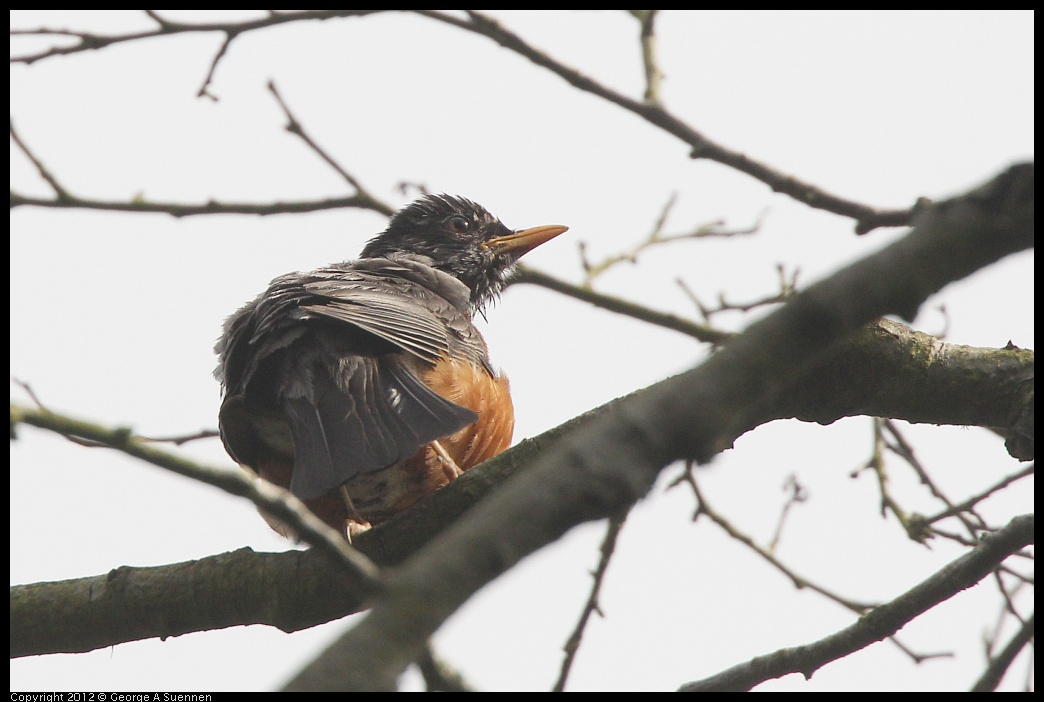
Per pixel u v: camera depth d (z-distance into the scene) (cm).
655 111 796
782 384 382
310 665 351
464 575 365
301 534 448
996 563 769
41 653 780
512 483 387
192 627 764
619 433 374
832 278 380
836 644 770
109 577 774
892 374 797
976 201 380
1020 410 798
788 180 756
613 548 675
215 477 460
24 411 482
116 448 471
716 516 975
